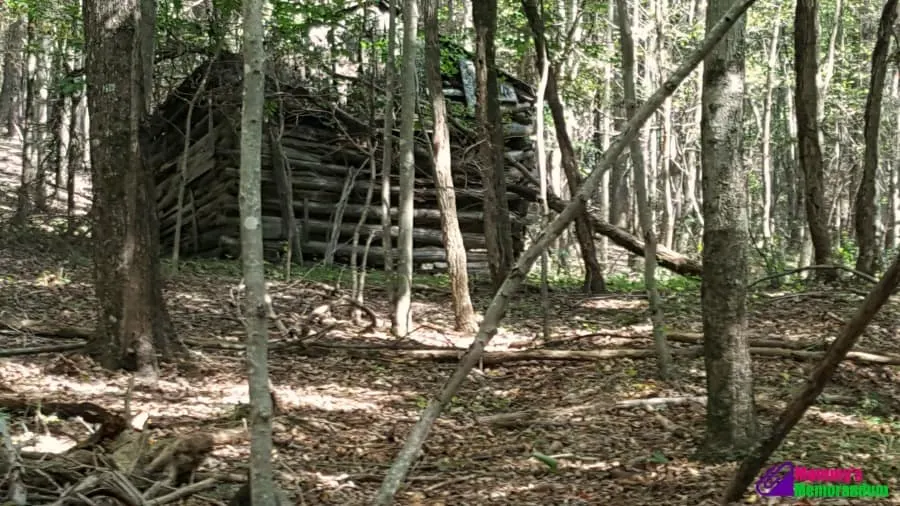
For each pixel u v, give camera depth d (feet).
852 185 97.50
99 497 15.03
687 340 34.50
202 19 57.31
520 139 60.08
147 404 24.43
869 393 26.84
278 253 53.52
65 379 26.37
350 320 40.04
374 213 57.26
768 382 28.58
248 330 12.19
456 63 58.44
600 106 90.63
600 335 34.81
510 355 32.35
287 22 47.55
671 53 88.12
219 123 56.59
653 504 17.43
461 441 23.15
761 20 85.46
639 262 79.87
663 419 24.23
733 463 19.88
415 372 31.32
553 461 20.01
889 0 47.29
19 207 57.88
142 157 28.37
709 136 19.94
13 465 14.58
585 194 12.29
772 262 61.21
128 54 27.84
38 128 71.67
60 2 60.75
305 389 28.25
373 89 49.03
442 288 49.34
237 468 19.10
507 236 42.37
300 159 55.26
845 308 40.32
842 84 89.30
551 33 61.77
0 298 36.76
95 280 28.17
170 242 61.72
